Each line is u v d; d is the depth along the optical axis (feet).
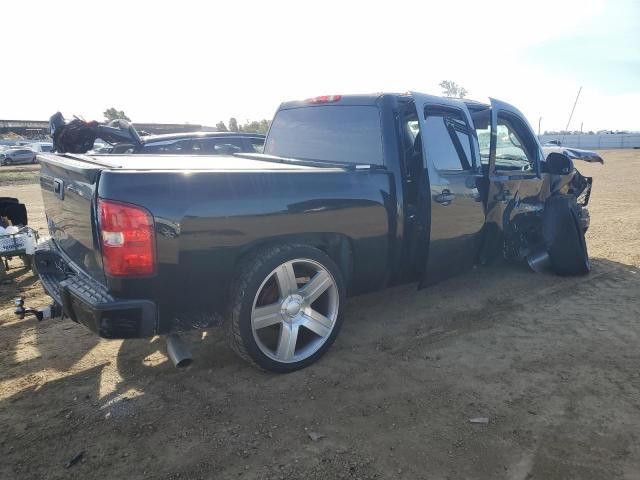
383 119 13.15
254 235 10.49
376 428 9.44
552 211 18.51
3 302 16.60
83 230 10.38
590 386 10.91
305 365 11.68
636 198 41.45
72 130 21.94
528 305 15.85
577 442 8.99
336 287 11.87
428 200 13.10
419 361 12.13
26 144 146.72
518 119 17.39
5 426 9.57
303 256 11.14
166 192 9.43
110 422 9.68
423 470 8.29
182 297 10.02
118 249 9.12
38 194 54.70
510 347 12.89
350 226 12.01
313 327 11.71
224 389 10.85
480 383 11.08
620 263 20.58
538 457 8.59
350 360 12.17
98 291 9.80
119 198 9.04
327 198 11.46
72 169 10.16
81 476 8.21
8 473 8.28
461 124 14.70
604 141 198.18
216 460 8.58
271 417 9.80
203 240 9.86
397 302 16.16
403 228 13.10
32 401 10.44
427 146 13.15
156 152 26.17
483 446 8.89
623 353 12.48
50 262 12.98
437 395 10.59
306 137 15.28
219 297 10.55
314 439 9.11
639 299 16.28
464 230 14.55
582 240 18.65
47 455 8.74
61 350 12.84
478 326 14.25
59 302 10.76
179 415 9.89
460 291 17.20
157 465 8.46
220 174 10.11
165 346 13.03
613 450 8.77
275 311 11.07
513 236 18.20
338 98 14.43
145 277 9.40
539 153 18.33
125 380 11.28
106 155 14.87
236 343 10.77
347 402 10.33
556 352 12.57
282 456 8.66
